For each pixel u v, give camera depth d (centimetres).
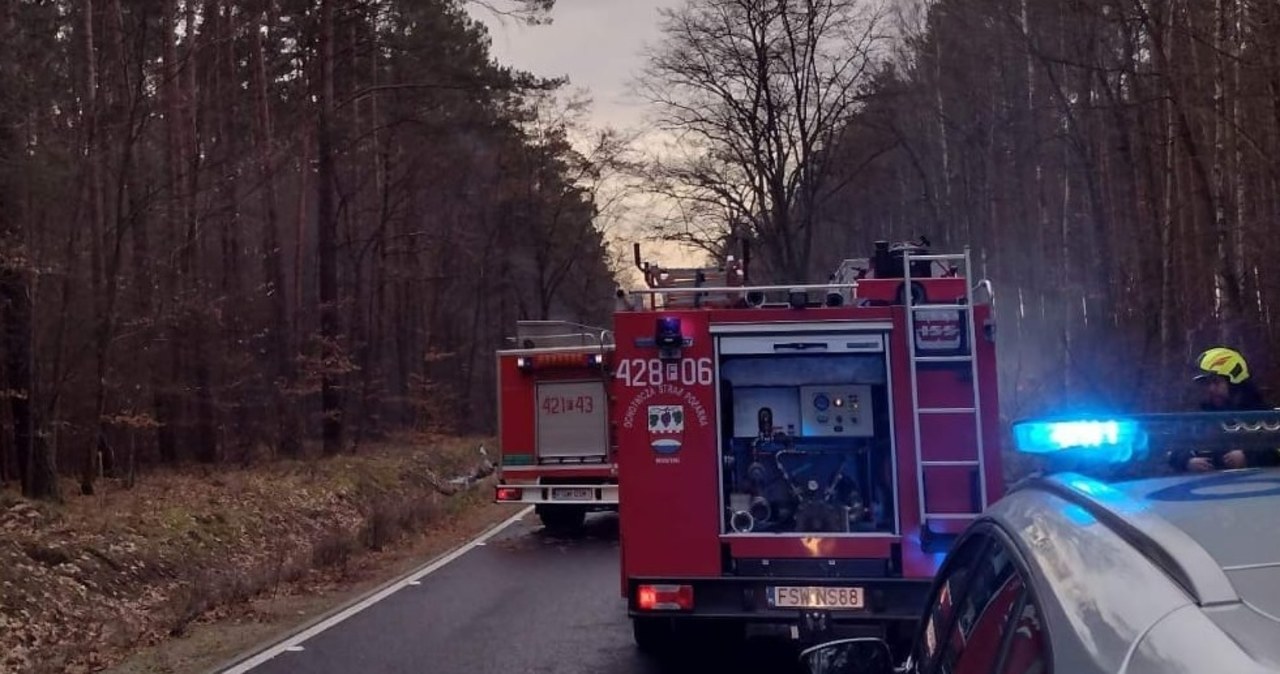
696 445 881
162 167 2522
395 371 5400
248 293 2997
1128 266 3203
